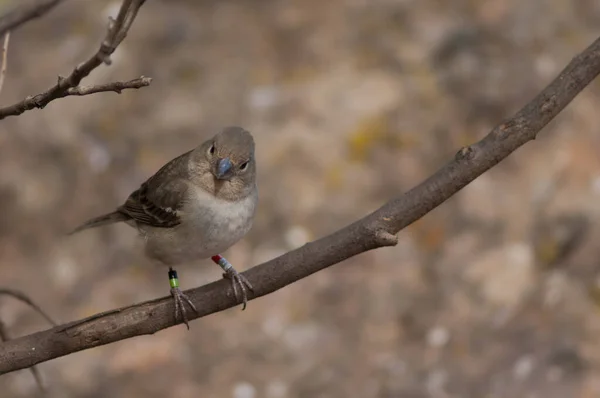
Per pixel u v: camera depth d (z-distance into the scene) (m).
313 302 12.26
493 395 10.61
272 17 15.83
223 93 14.50
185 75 14.93
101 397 11.48
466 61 14.27
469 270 12.11
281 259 6.96
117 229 13.48
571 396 10.38
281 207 13.03
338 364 11.43
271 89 14.44
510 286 11.88
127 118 14.45
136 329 6.93
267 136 13.77
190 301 6.99
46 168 14.04
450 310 11.80
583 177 12.67
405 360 11.34
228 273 7.06
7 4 14.60
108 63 5.07
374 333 11.77
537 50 14.20
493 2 15.15
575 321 11.30
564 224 12.20
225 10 16.16
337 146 13.59
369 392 11.00
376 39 15.01
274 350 11.73
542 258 12.09
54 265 13.25
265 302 12.38
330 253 6.82
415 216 6.69
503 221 12.51
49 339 6.75
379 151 13.48
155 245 8.15
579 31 14.55
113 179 13.76
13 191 13.78
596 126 13.29
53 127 14.43
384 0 15.72
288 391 11.21
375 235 6.67
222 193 7.88
